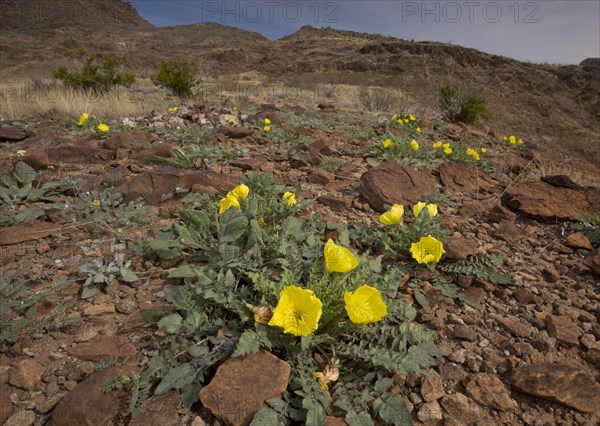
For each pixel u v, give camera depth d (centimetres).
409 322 248
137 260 315
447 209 447
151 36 9656
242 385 192
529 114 3528
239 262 268
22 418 188
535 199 447
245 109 988
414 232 326
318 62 6206
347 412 191
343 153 654
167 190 425
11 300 254
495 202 450
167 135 713
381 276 272
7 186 432
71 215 379
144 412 190
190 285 256
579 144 2675
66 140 664
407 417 189
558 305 286
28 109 947
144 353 225
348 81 3822
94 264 288
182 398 198
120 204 411
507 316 276
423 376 217
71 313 257
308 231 335
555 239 389
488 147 862
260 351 207
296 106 1085
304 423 190
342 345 222
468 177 538
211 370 212
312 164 584
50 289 263
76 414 183
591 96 4216
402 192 446
